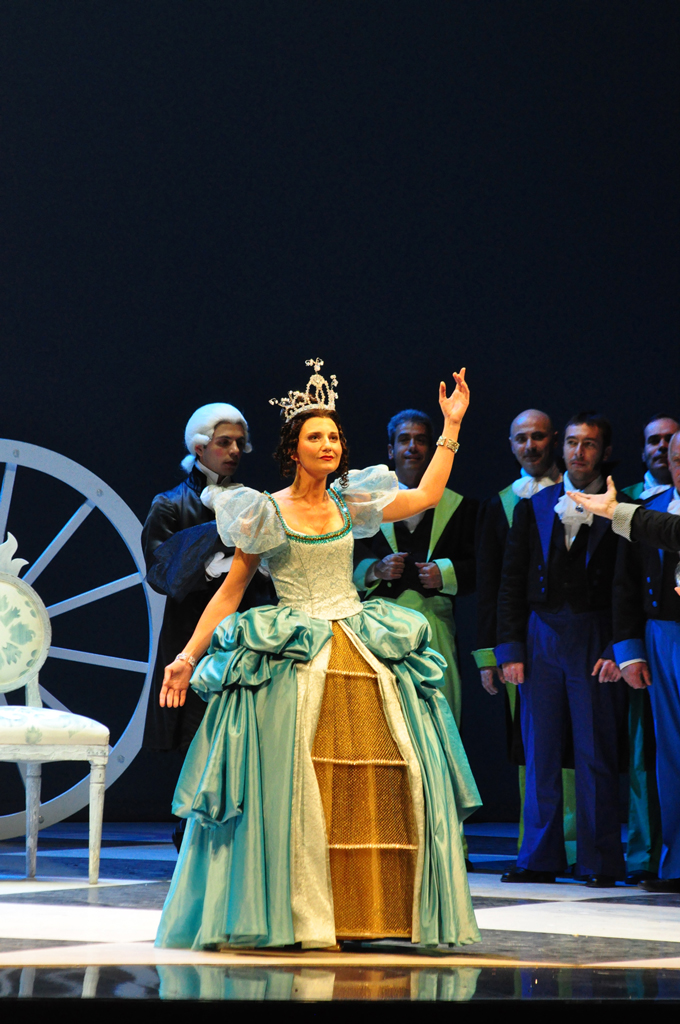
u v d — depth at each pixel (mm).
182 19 22203
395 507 10344
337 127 22531
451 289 22562
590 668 14312
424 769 9203
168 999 6965
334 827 8922
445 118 22594
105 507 19281
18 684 14523
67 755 13188
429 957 8727
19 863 15328
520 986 7629
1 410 21469
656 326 22453
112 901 11703
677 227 22469
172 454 21984
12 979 7543
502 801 22109
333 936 8562
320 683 9203
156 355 22078
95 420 21812
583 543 14492
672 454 13781
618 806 14227
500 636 14805
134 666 19250
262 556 9898
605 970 8312
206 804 8812
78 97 21906
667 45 22484
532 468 15258
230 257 22328
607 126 22531
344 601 9766
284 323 22406
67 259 21859
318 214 22500
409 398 22453
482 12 22578
